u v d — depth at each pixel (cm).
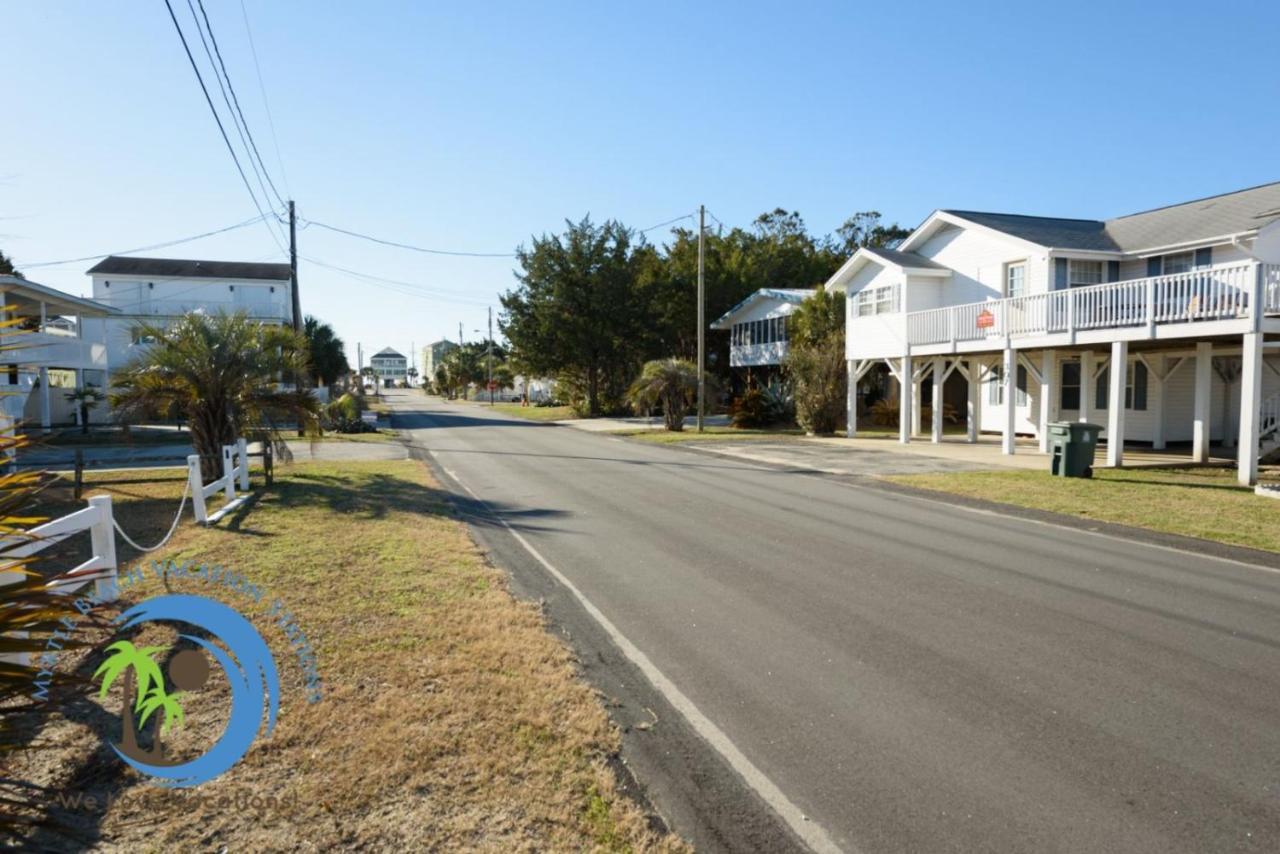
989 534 963
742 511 1128
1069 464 1491
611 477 1548
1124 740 410
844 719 434
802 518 1070
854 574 755
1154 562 816
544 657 502
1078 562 813
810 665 514
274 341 1429
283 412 1399
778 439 2566
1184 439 2208
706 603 654
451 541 855
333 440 2436
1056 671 505
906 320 2317
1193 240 1923
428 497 1207
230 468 1089
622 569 772
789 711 444
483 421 3869
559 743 390
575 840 313
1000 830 328
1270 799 353
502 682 460
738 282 4609
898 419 3156
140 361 1353
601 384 4528
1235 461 1755
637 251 4612
